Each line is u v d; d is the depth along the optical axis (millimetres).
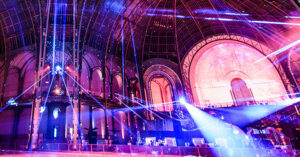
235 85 47969
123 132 35438
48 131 24781
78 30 30500
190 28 47312
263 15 43406
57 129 25297
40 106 25594
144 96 39906
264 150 12398
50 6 29141
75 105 27141
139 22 39875
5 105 28000
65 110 26906
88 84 32969
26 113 28469
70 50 30344
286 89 43906
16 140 26281
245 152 12688
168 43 45625
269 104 38406
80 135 26375
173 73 45250
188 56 48406
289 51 44500
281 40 45219
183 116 40750
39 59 27969
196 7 43031
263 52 47594
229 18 46250
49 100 26047
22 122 27812
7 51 31188
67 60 30453
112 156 16594
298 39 42750
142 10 37969
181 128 38438
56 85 28391
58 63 29922
